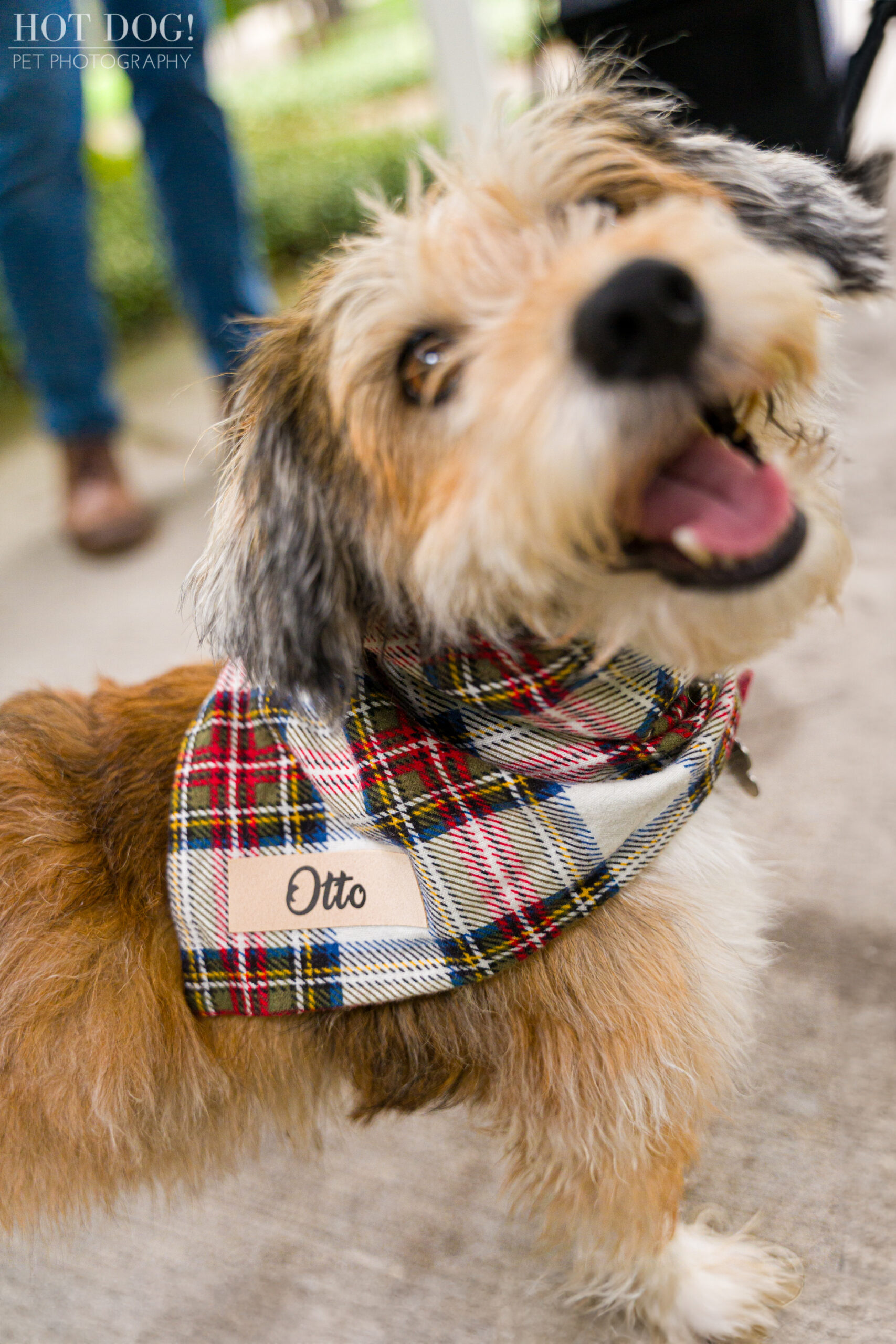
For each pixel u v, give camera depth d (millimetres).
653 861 566
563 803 534
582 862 535
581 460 460
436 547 502
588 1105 554
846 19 1886
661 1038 550
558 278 476
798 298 486
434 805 533
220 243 1188
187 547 1285
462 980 533
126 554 1310
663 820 549
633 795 537
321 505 542
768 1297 601
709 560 483
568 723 530
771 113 863
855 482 1070
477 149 549
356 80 4238
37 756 603
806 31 835
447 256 504
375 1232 659
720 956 580
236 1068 558
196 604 583
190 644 1055
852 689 877
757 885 672
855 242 624
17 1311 659
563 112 571
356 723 542
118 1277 664
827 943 722
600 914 552
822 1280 601
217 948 544
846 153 766
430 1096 571
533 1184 593
